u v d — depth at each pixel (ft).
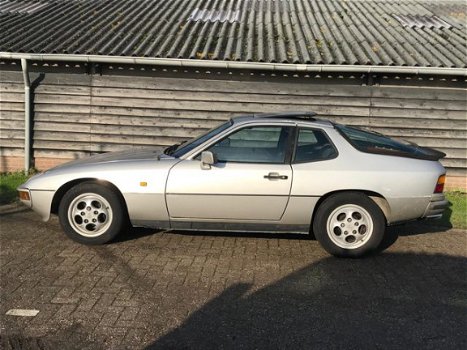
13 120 28.63
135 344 10.71
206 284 14.03
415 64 25.85
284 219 16.53
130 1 38.58
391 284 14.39
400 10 37.78
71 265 15.21
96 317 11.89
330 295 13.51
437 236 19.33
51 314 12.00
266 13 36.27
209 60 26.03
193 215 16.62
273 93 27.71
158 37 29.43
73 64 27.81
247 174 16.17
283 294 13.50
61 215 16.87
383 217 16.38
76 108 28.30
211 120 28.12
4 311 12.10
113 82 27.94
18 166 29.12
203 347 10.64
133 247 16.98
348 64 25.81
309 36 30.12
